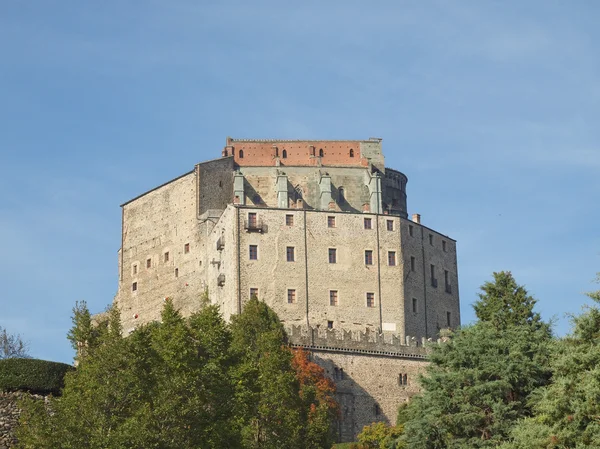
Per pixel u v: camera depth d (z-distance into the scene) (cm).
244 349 18738
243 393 16462
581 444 15762
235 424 15838
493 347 19450
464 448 18312
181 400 14612
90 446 13612
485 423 18650
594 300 17112
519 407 18762
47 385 15875
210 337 16462
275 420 17925
